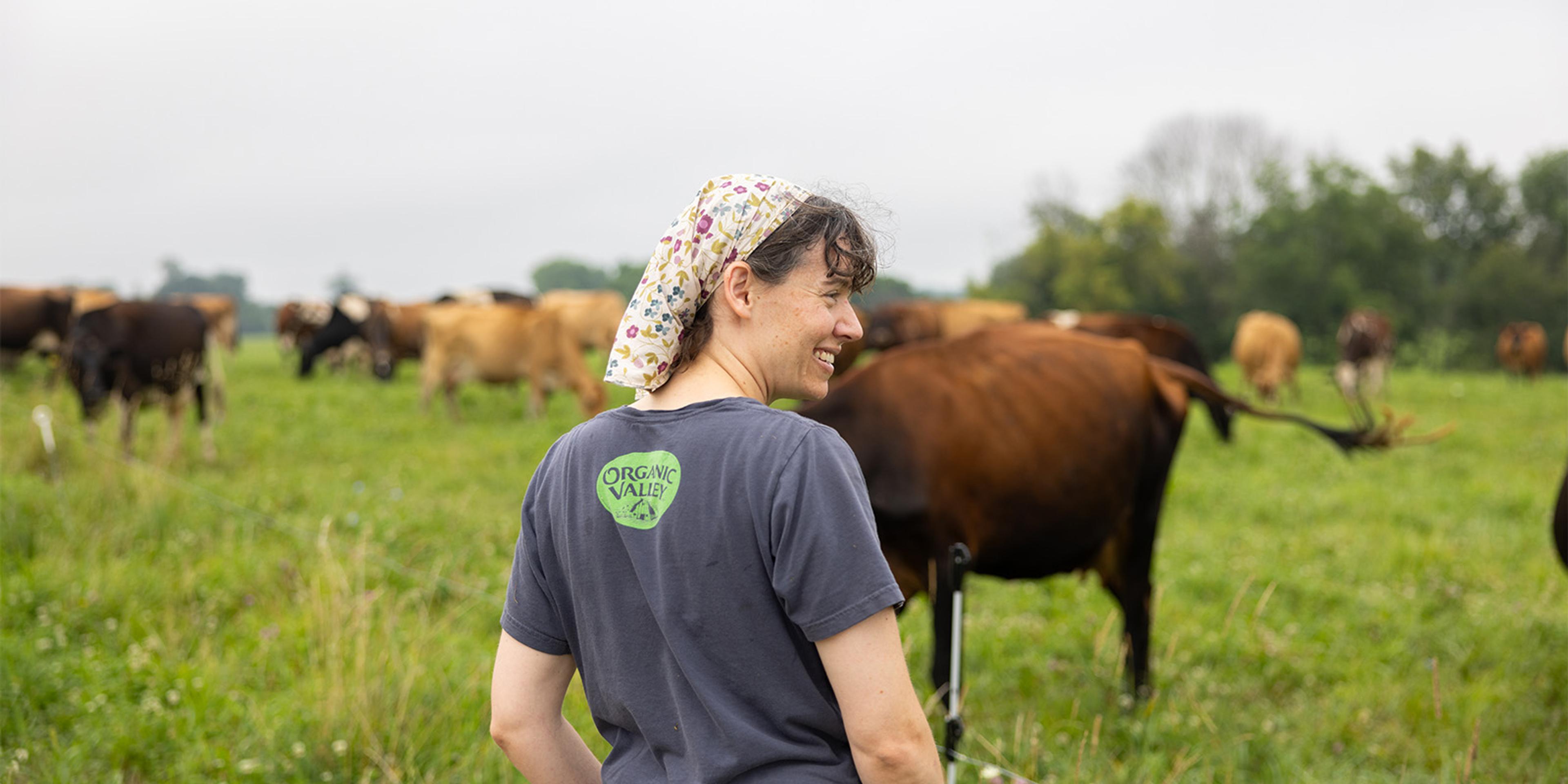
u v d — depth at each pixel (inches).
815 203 56.3
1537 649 202.8
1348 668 191.8
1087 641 207.8
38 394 518.6
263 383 770.8
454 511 293.9
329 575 192.9
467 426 530.9
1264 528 313.0
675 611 51.9
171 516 256.1
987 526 165.2
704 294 55.5
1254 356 784.3
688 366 57.0
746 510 51.1
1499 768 153.2
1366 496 353.4
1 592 195.0
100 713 154.3
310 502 299.3
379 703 147.0
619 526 53.9
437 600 215.9
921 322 812.0
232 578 215.9
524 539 60.1
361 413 582.9
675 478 52.5
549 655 59.6
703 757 52.0
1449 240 2450.8
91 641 183.0
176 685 163.8
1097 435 172.1
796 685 52.2
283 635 185.5
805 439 51.6
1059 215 2202.3
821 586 49.8
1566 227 2377.0
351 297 890.1
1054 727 162.4
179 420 396.2
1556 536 195.2
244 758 141.5
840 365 341.7
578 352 591.2
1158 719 162.7
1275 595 237.3
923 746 51.3
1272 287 2009.1
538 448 446.9
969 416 161.8
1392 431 186.9
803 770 52.1
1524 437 530.9
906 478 157.3
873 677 50.1
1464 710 170.2
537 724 59.2
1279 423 575.5
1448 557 267.6
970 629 211.3
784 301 55.6
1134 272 2070.6
